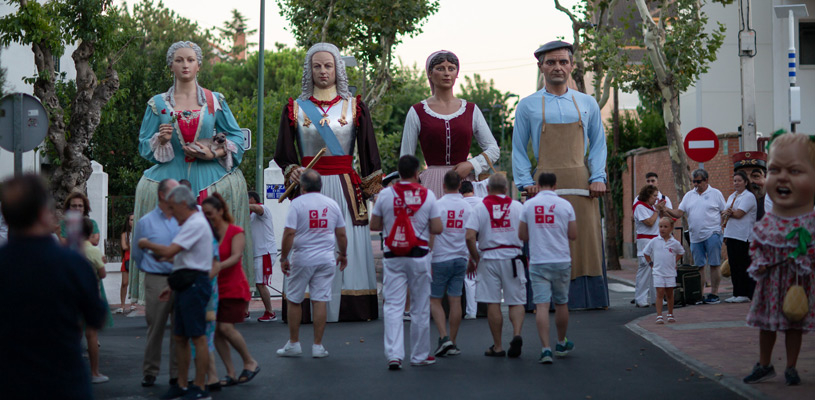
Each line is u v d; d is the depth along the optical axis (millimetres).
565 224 9305
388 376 8500
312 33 27203
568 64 13812
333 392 7777
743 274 14242
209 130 13172
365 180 13828
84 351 10414
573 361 9172
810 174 7465
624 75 21516
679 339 10312
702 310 13273
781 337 10266
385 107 35344
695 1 20391
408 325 12820
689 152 16641
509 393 7586
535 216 9297
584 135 13789
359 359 9602
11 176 4684
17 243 4637
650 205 14578
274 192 18203
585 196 13828
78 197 9781
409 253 8906
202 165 13125
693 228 14891
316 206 9719
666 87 20125
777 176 7527
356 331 12188
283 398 7582
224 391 7934
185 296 7473
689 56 20078
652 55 20062
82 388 4641
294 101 13836
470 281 13617
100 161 27750
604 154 13945
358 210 13719
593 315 13258
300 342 11055
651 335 10695
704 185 14852
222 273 8305
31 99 11961
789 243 7422
